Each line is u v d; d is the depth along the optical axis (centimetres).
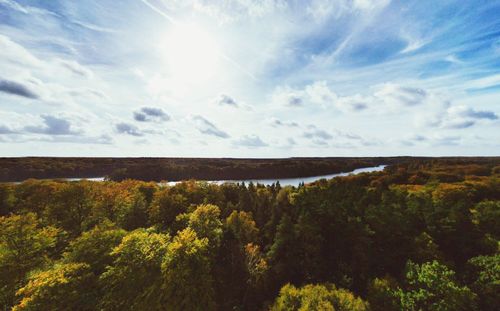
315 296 2823
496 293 2827
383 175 14012
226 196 8812
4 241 3195
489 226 4903
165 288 2566
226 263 4044
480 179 10856
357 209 5322
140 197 6272
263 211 6825
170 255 2795
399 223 4369
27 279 2947
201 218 4475
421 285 2844
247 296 3716
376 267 3991
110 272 2625
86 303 2383
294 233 4434
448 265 3622
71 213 5322
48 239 3512
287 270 4109
